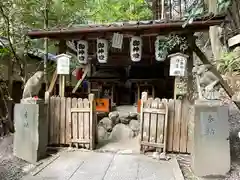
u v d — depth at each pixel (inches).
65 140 211.5
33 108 178.5
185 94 198.1
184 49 200.4
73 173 152.8
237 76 259.3
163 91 395.9
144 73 409.1
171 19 181.2
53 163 172.2
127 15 408.5
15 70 289.9
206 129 150.3
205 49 394.3
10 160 174.2
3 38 264.7
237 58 262.4
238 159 165.9
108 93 409.1
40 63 321.4
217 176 147.8
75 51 303.6
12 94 288.8
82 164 170.2
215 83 161.8
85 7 360.5
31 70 330.3
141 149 197.6
